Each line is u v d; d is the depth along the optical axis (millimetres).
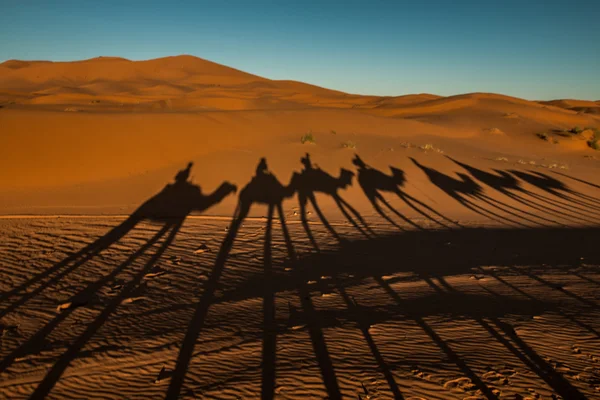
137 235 10914
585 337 5188
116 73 118312
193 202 14422
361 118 36188
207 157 18703
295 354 4715
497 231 13195
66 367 4531
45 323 5723
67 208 13273
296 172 18031
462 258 9852
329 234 11820
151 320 5824
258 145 21562
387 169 20016
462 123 49625
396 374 4246
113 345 5039
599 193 21016
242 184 16312
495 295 6902
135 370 4453
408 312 6043
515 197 18578
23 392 4078
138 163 17453
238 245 10344
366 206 15555
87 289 7133
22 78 108938
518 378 4199
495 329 5395
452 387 4016
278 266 8719
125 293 6961
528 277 8094
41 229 11188
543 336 5191
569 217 16047
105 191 15023
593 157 38875
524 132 46625
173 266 8547
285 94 91750
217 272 8219
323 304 6426
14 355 4812
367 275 8180
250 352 4789
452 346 4914
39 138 17547
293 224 12766
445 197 17531
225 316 5938
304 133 26844
